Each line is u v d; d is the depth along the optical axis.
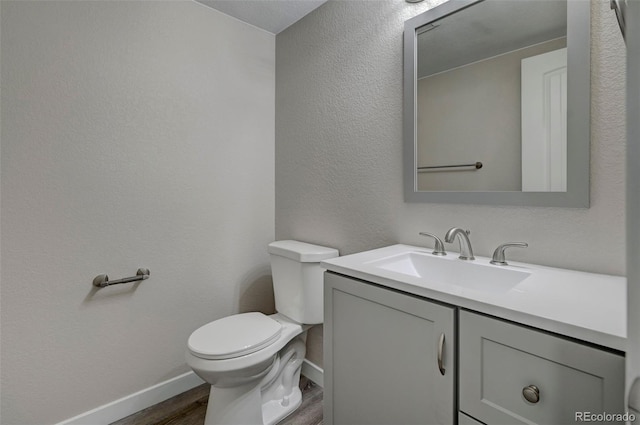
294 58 2.05
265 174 2.18
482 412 0.75
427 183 1.38
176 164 1.78
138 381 1.68
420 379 0.88
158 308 1.74
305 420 1.61
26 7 1.32
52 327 1.42
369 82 1.60
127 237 1.62
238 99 2.03
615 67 0.93
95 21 1.50
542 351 0.65
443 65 1.32
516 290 0.82
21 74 1.31
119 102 1.58
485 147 1.20
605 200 0.96
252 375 1.41
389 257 1.23
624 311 0.67
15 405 1.33
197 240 1.88
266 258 2.21
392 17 1.50
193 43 1.83
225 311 2.01
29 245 1.35
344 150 1.73
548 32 1.05
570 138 1.01
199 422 1.59
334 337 1.14
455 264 1.17
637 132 0.37
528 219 1.12
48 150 1.39
